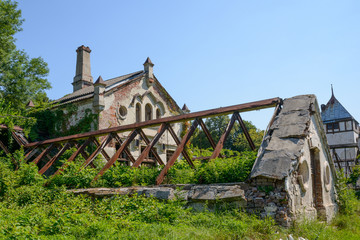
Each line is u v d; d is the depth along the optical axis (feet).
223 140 33.81
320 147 33.81
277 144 27.14
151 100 76.95
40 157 52.06
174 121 40.57
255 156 28.48
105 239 18.43
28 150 59.93
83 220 21.36
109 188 32.99
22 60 71.05
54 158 48.62
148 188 29.30
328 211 32.30
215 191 25.93
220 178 28.25
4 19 67.00
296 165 26.11
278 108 32.68
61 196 33.94
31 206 30.50
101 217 24.04
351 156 114.32
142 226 20.81
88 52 88.43
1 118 59.26
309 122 29.45
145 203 26.18
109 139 45.65
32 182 40.73
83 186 37.58
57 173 42.52
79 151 46.78
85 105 66.44
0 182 39.19
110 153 63.82
